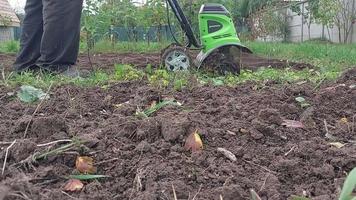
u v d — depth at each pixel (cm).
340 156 94
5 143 97
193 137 97
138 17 504
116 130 103
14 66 224
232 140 102
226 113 122
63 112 126
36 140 99
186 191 78
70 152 90
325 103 137
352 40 834
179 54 238
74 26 194
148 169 85
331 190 80
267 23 930
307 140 107
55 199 74
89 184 81
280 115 125
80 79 183
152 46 511
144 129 101
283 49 500
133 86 169
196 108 130
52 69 197
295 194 79
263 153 97
